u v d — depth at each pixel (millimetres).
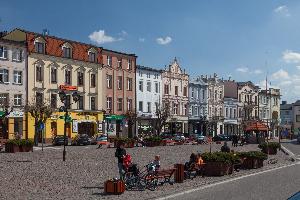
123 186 17078
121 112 69938
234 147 54625
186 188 19078
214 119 88812
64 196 16109
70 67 62344
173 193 17594
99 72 66375
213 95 90125
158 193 17469
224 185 20469
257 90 103938
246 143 64750
